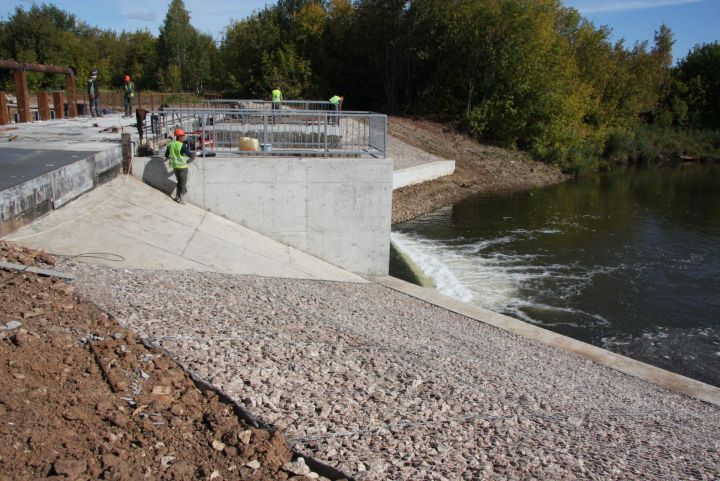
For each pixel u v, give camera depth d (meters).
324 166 15.83
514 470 6.05
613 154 55.22
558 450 6.82
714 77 69.25
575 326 15.55
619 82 57.91
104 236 12.15
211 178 15.48
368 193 16.14
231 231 15.08
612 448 7.28
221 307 9.80
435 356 9.68
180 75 65.06
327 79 53.38
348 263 16.48
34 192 11.39
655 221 29.03
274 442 5.62
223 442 5.59
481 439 6.68
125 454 5.04
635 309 16.94
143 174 15.54
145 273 10.91
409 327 11.54
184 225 14.18
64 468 4.61
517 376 9.55
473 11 47.84
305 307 11.21
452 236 25.00
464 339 11.41
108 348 6.88
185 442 5.48
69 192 12.84
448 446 6.30
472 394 8.09
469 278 19.12
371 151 17.06
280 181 15.74
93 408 5.61
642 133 59.88
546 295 17.78
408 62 51.09
